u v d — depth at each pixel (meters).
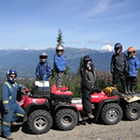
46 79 7.50
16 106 5.30
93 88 6.26
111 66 7.56
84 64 6.30
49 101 6.12
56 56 7.85
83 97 6.16
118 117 6.32
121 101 6.90
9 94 5.09
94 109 6.60
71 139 5.09
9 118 5.09
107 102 6.57
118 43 7.36
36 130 5.42
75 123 5.80
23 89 5.46
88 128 5.96
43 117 5.51
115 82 7.55
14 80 5.20
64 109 5.79
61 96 5.95
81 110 6.27
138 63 7.32
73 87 9.77
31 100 5.59
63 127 5.68
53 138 5.18
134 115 6.69
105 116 6.23
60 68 7.80
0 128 5.29
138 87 10.05
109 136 5.25
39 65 7.55
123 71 7.43
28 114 5.80
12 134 5.49
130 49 7.41
